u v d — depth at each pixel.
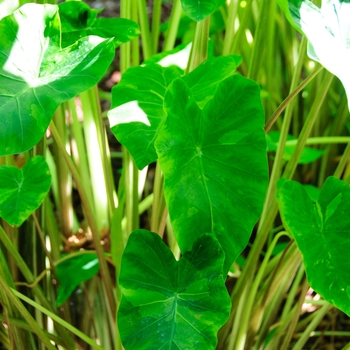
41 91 0.78
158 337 0.78
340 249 0.84
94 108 1.36
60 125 1.37
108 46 0.81
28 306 1.29
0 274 1.05
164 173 0.78
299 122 1.89
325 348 1.56
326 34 0.80
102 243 1.56
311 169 1.91
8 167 1.00
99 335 1.45
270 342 1.33
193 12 0.85
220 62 0.93
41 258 1.34
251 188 0.81
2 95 0.77
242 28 1.35
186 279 0.80
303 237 0.83
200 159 0.81
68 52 0.83
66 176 1.54
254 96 0.81
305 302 1.44
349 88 0.73
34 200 0.96
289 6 0.80
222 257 0.78
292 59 1.88
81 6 1.02
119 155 2.06
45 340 1.13
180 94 0.79
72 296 1.53
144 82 0.93
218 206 0.81
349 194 0.86
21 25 0.82
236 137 0.81
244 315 1.21
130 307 0.80
